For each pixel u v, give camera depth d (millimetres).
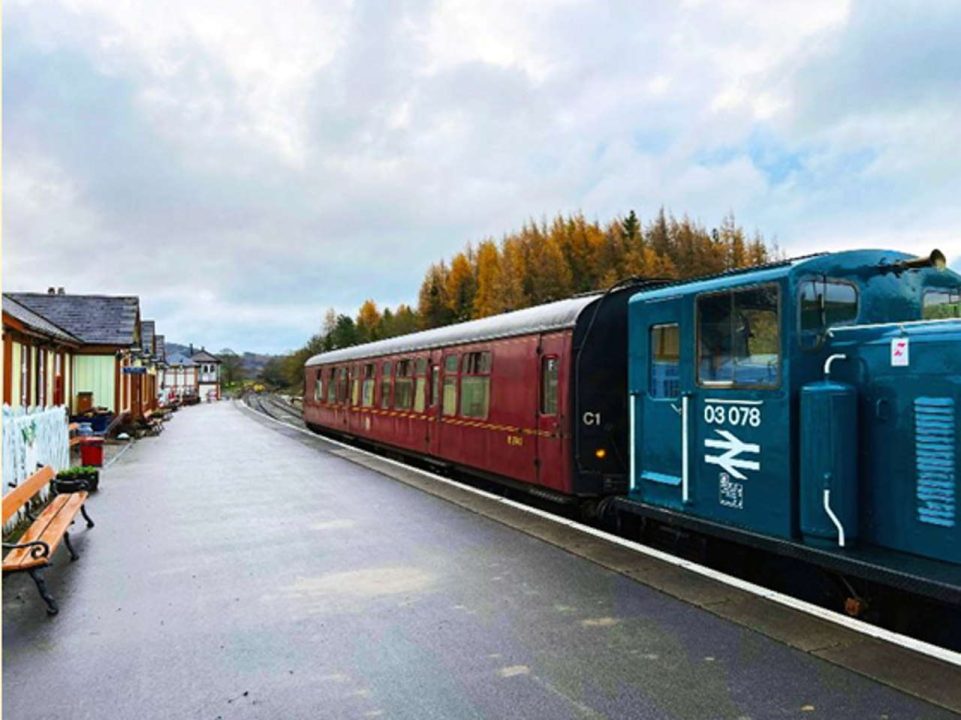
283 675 4484
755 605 5539
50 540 6227
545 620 5332
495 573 6555
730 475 6211
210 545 7789
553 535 7957
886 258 6020
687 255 81312
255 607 5742
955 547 4723
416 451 14961
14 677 4484
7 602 5898
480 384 11867
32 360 17172
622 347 9211
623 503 7676
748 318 6059
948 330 4859
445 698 4152
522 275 77250
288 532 8375
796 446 5578
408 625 5293
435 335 14484
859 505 5332
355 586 6250
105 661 4719
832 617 5211
